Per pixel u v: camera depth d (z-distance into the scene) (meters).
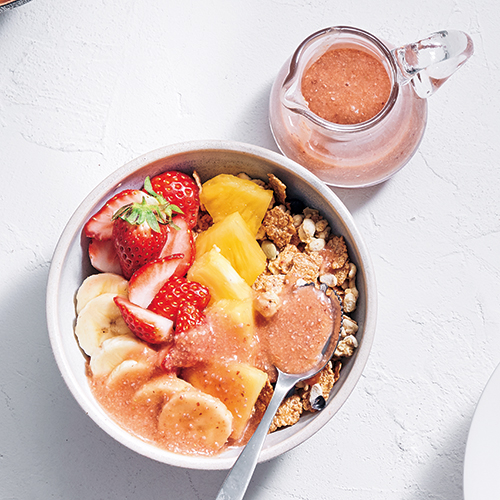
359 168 0.68
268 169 0.67
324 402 0.66
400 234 0.71
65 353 0.64
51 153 0.71
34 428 0.70
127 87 0.71
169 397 0.64
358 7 0.71
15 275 0.70
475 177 0.71
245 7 0.71
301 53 0.65
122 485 0.70
